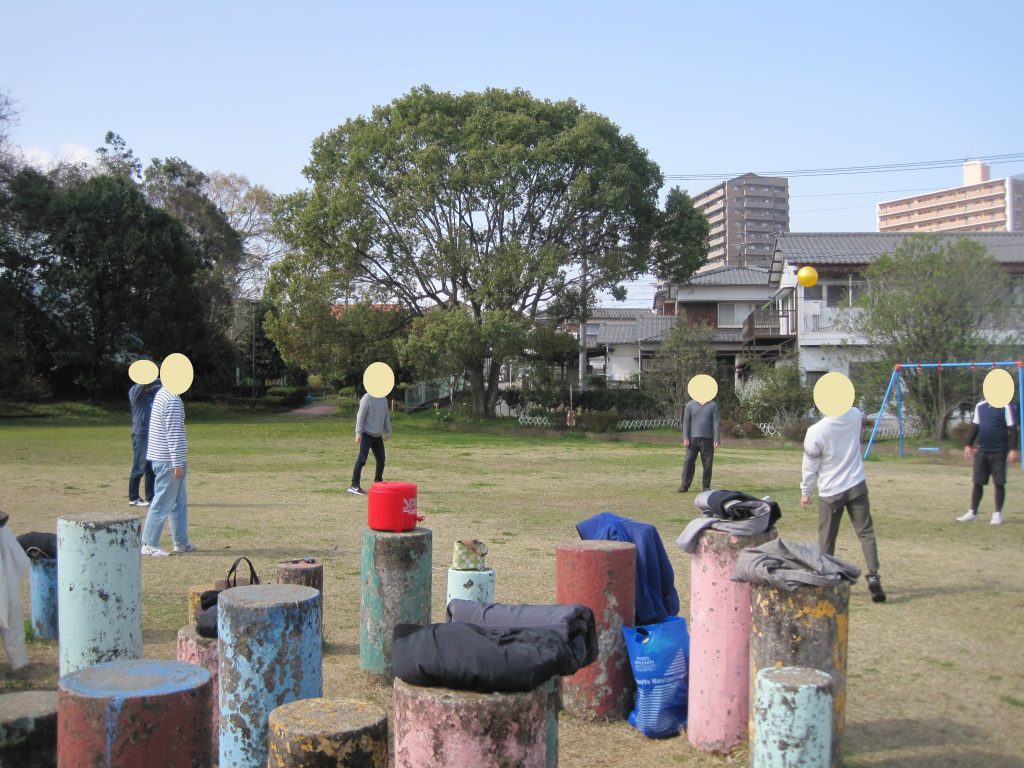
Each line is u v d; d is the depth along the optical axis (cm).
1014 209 14350
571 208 2933
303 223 2956
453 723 286
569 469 1719
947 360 2266
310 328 3056
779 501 1226
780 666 358
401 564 486
